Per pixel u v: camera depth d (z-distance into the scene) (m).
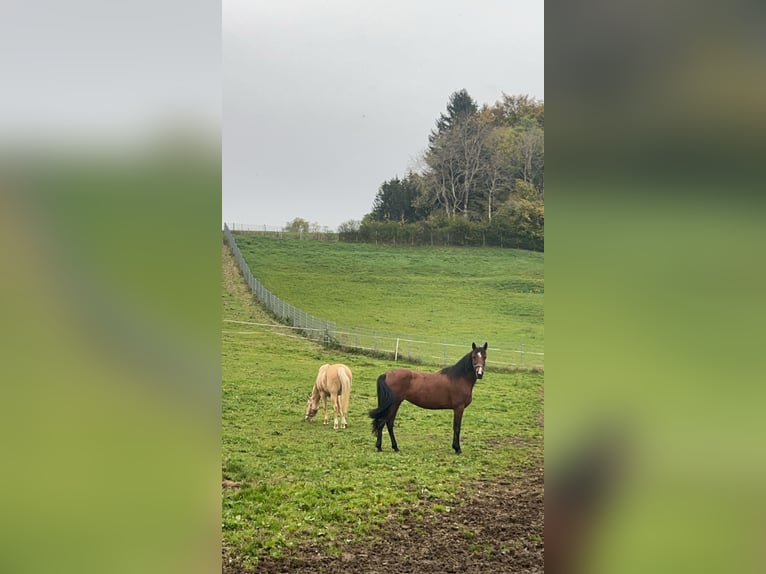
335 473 11.05
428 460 11.02
